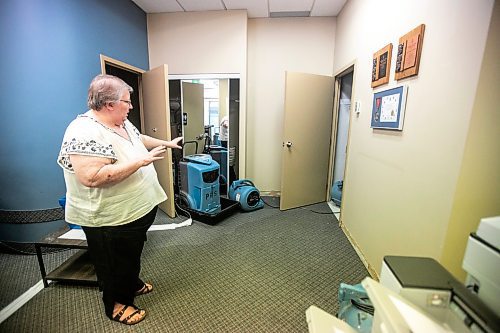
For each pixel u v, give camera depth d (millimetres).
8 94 1945
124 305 1496
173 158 3363
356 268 2039
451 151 1145
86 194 1226
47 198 2148
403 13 1556
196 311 1570
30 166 2064
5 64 1908
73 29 2139
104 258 1333
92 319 1490
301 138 3227
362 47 2287
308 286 1816
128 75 3332
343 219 2750
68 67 2119
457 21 1110
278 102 3639
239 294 1726
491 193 1105
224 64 3318
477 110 1028
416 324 636
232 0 2924
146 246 2346
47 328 1428
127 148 1309
